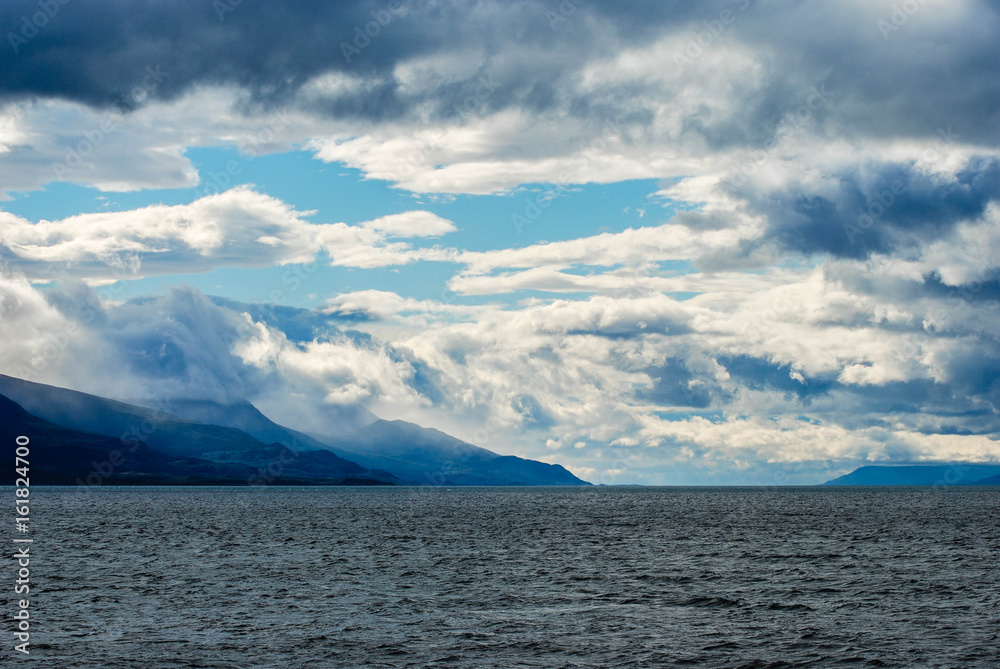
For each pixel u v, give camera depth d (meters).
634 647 40.16
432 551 82.62
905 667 36.69
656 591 56.12
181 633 42.91
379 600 52.44
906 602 51.91
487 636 42.38
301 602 51.69
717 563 71.94
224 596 53.88
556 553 80.56
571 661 37.72
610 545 89.38
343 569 67.69
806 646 40.38
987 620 46.25
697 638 42.06
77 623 45.31
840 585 58.75
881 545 88.81
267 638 41.78
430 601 52.12
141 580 61.22
